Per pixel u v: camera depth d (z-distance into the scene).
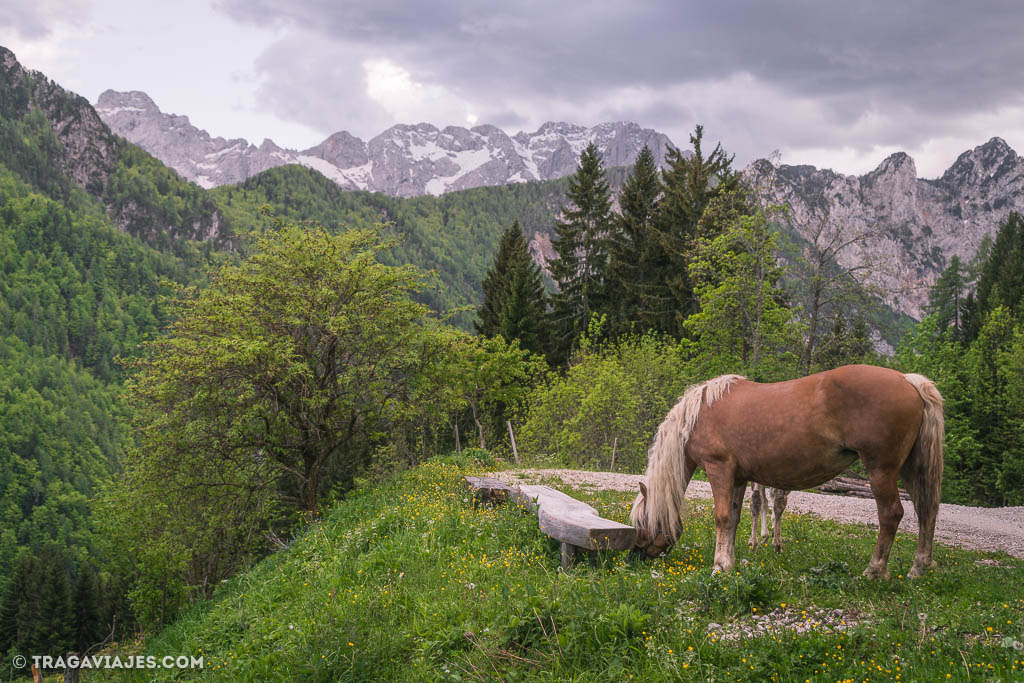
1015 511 19.98
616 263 47.66
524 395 35.75
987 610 6.26
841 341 27.66
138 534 30.30
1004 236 76.12
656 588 7.01
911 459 7.48
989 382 44.34
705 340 32.16
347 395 21.97
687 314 43.75
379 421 23.92
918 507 7.47
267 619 9.15
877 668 5.15
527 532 10.03
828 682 5.11
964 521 16.48
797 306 29.52
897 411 7.07
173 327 22.64
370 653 6.77
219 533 26.33
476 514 11.28
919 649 5.36
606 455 31.55
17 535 116.00
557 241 52.22
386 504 14.16
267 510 25.81
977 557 10.12
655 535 8.40
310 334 21.78
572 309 51.06
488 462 20.64
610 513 12.48
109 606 56.66
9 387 152.88
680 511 8.40
